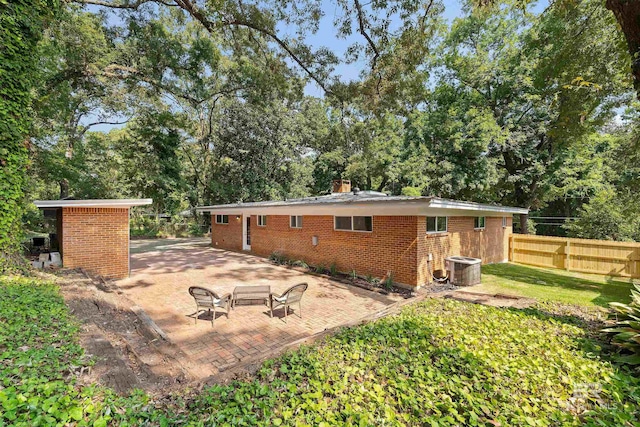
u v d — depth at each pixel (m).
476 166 17.42
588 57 7.98
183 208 27.11
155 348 4.80
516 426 2.42
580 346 4.07
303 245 12.23
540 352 3.84
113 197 23.44
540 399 2.83
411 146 19.55
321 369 3.25
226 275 10.64
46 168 15.69
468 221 11.44
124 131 26.25
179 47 16.64
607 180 18.42
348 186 15.62
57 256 9.48
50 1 7.81
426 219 8.90
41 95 13.30
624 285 9.16
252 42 11.70
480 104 18.55
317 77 11.69
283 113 26.00
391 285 8.70
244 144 26.08
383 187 26.48
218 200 27.95
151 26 15.50
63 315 4.23
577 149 16.81
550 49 10.71
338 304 7.43
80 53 14.18
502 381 3.09
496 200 21.39
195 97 20.95
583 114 8.72
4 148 6.61
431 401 2.72
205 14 9.09
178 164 24.83
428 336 4.26
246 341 5.34
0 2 6.46
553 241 12.32
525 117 17.50
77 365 2.89
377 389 2.87
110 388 2.69
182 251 17.12
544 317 5.34
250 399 2.66
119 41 16.23
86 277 7.66
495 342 4.11
